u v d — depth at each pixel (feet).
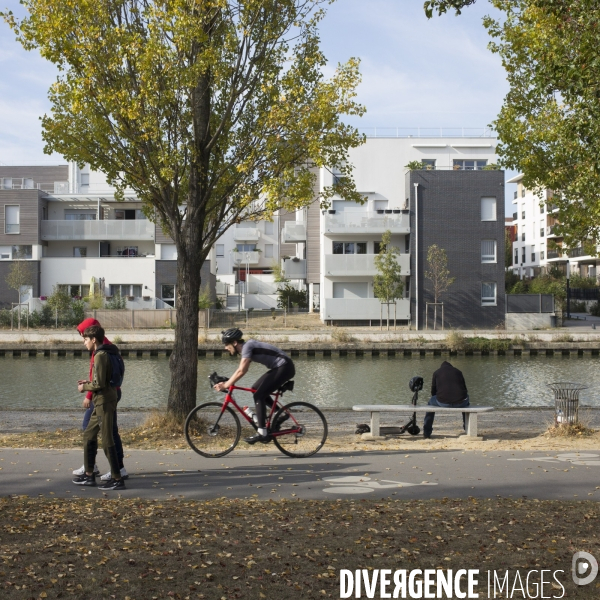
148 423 41.91
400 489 25.23
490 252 166.91
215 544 17.62
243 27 40.32
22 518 20.06
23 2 37.65
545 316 165.78
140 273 179.22
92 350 25.99
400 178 178.29
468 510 21.50
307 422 32.58
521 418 52.29
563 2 30.12
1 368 112.57
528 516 20.66
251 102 42.98
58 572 15.40
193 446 32.53
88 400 26.30
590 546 17.66
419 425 48.03
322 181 175.42
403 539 18.20
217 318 172.45
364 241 170.50
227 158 42.86
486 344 132.36
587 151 33.55
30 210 179.32
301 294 204.44
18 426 47.91
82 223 180.86
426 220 165.99
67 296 160.66
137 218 188.85
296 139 40.91
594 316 204.23
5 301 177.58
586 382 94.43
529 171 46.73
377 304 163.02
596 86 29.48
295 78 41.27
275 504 22.50
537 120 45.83
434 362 121.19
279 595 14.47
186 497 24.02
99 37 37.91
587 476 27.58
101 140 41.29
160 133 40.09
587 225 47.29
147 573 15.43
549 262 277.03
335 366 115.44
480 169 166.91
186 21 36.73
